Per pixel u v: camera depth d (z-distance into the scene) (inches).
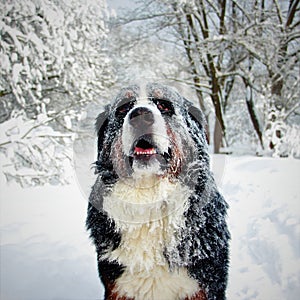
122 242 91.7
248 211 187.6
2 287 116.4
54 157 253.8
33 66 311.7
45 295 115.1
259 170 255.1
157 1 572.1
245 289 123.6
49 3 294.2
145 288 91.7
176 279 90.0
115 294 94.0
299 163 262.1
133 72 547.2
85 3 323.9
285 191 201.8
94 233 97.7
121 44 596.4
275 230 157.6
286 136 433.7
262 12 547.2
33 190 237.0
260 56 527.5
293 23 593.0
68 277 125.3
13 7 288.0
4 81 288.0
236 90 759.7
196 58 585.0
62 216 185.6
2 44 271.3
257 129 608.1
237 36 518.9
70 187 247.3
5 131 238.2
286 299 115.6
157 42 618.5
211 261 90.0
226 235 98.8
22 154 255.1
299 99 538.3
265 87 529.0
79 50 346.0
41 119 250.8
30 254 138.9
